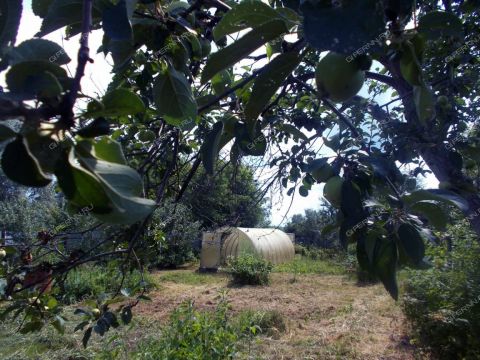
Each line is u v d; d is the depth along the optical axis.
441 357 6.33
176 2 1.35
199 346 5.04
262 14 1.01
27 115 0.56
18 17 0.67
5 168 0.56
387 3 0.88
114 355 5.80
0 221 13.56
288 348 7.48
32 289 2.23
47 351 6.88
